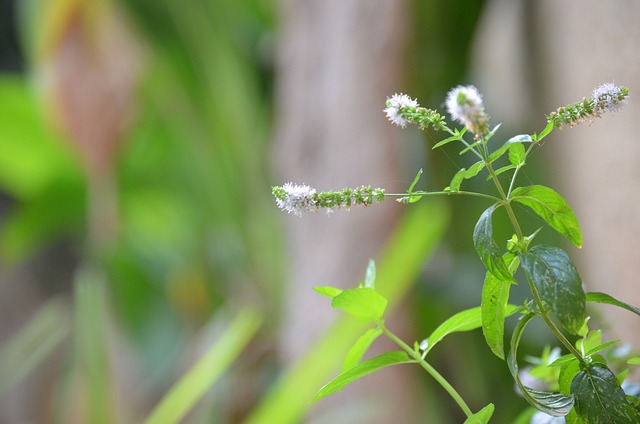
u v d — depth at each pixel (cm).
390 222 259
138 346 381
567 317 89
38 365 618
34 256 677
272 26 362
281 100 310
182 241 390
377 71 272
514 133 291
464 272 308
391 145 269
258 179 357
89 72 351
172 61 358
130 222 416
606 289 184
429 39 281
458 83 297
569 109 91
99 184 359
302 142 285
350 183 272
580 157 202
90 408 254
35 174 422
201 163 367
